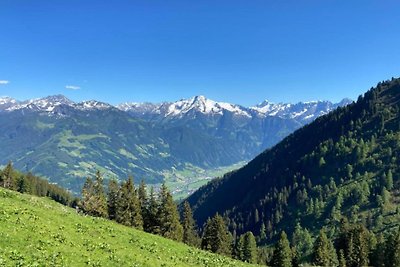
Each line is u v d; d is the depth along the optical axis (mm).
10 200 55438
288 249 128250
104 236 51906
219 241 130375
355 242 134625
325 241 135000
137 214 126188
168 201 124812
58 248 39312
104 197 134000
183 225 145875
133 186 128500
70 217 56781
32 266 32375
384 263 127062
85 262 38250
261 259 151875
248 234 135750
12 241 36938
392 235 126188
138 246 52750
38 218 48062
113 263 40938
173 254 55156
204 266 53469
